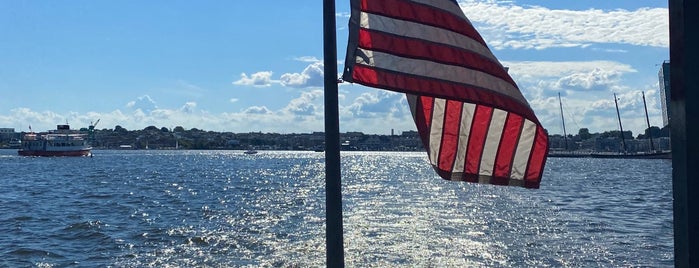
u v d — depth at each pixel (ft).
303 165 571.69
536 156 22.45
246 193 233.96
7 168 452.35
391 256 96.07
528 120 22.27
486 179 22.98
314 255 96.43
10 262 92.48
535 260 94.73
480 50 20.85
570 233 121.90
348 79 19.63
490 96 20.88
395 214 152.97
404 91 19.79
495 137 22.81
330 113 17.76
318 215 152.87
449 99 20.38
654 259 95.25
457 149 23.06
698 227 13.97
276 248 102.63
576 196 220.23
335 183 17.75
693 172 14.02
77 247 104.99
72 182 302.04
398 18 20.21
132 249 102.78
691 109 14.01
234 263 91.09
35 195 223.92
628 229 128.36
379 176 362.53
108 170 433.07
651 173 426.51
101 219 144.05
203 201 196.85
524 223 137.69
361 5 20.01
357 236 113.80
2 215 153.07
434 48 20.29
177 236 116.06
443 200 198.08
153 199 204.44
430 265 90.63
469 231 123.24
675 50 14.42
